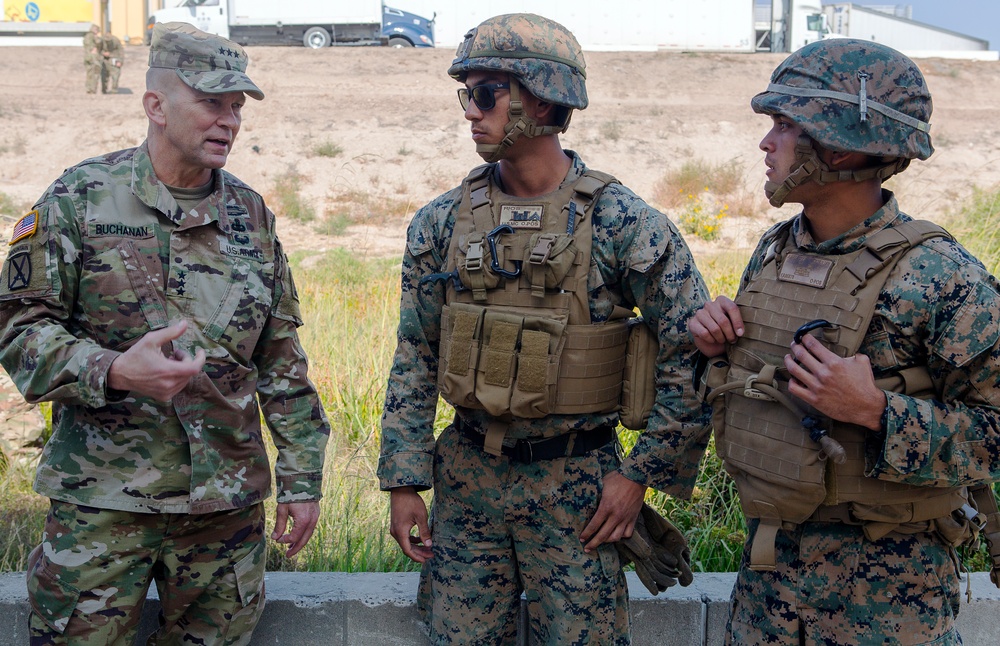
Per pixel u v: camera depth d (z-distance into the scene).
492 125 2.17
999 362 1.76
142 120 17.89
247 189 2.30
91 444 2.10
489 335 2.17
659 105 19.27
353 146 16.84
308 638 2.68
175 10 22.97
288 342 2.35
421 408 2.38
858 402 1.75
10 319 2.05
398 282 7.77
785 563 1.94
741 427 1.96
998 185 12.77
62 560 2.08
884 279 1.83
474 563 2.29
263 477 2.26
